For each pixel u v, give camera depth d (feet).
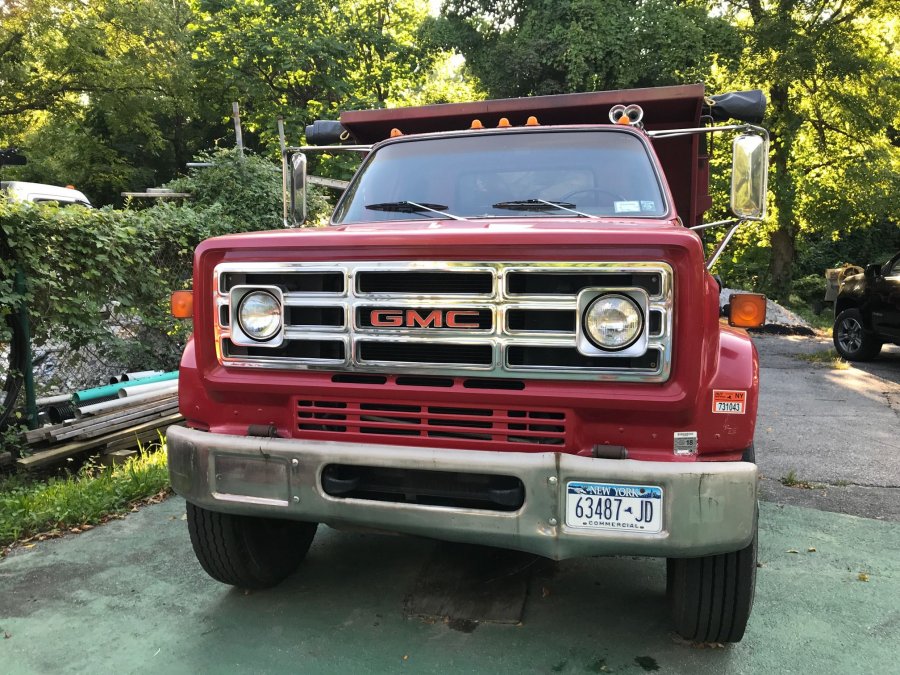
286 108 71.00
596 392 8.00
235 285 9.19
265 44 69.10
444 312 8.39
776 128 63.41
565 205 11.21
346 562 12.31
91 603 10.82
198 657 9.31
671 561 9.62
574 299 7.98
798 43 58.95
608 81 66.13
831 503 15.31
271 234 9.25
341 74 73.20
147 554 12.66
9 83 72.69
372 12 82.23
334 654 9.36
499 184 11.91
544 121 15.62
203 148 94.58
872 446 19.98
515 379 8.24
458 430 8.50
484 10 76.69
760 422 22.98
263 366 9.10
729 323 9.42
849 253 87.97
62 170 86.69
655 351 7.87
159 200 26.84
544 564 12.14
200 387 9.66
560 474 7.96
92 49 72.23
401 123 16.28
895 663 9.17
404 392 8.57
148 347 22.29
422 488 8.71
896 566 12.05
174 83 76.59
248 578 10.84
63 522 13.96
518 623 10.16
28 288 17.40
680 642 9.68
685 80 61.72
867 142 64.13
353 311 8.66
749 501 7.82
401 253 8.45
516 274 8.15
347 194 13.19
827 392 28.19
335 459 8.60
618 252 7.83
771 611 10.48
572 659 9.26
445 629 10.01
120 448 18.97
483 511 8.28
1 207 16.69
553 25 69.05
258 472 8.99
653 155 11.85
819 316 63.62
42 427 17.84
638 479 7.77
